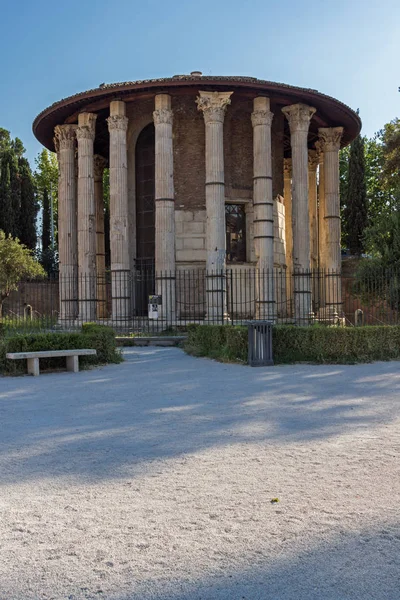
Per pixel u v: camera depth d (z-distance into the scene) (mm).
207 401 10492
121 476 6051
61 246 31016
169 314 26875
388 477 5871
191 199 29391
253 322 15820
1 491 5660
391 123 39656
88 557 4180
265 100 27766
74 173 31656
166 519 4840
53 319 29953
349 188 46906
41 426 8641
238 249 30250
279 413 9281
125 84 27062
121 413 9500
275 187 31141
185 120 29500
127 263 27984
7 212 47875
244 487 5613
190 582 3803
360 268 23297
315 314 31250
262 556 4145
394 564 4020
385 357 16953
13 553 4273
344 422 8547
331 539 4406
